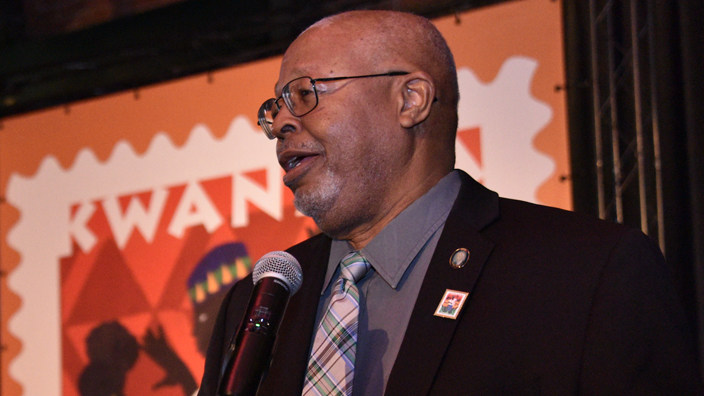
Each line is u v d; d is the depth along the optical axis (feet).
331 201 4.17
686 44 6.93
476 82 7.69
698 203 6.68
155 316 9.16
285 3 9.64
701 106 6.80
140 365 9.11
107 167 9.87
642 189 7.15
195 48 10.41
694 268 6.72
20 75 11.32
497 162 7.45
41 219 10.16
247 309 3.27
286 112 4.25
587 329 3.39
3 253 10.28
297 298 4.26
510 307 3.55
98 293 9.59
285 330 4.13
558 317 3.45
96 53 10.82
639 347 3.29
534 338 3.43
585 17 7.48
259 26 9.87
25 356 9.84
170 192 9.40
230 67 9.32
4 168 10.53
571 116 7.29
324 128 4.11
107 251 9.66
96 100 10.13
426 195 4.21
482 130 7.56
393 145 4.21
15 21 12.13
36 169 10.34
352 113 4.14
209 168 9.21
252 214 8.84
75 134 10.18
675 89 7.09
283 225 8.64
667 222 6.91
